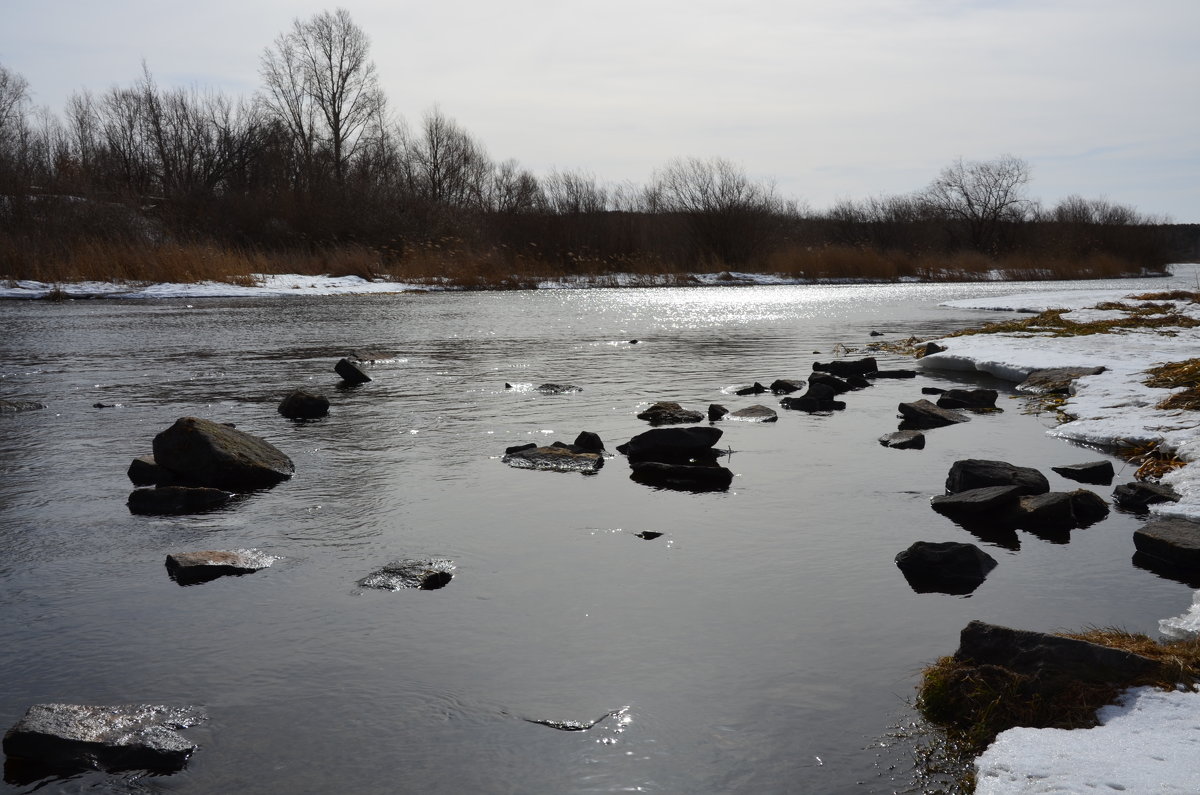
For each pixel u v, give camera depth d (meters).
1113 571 4.30
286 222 38.88
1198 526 4.66
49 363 12.16
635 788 2.61
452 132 54.03
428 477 6.04
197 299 26.38
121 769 2.74
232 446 6.00
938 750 2.78
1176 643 3.36
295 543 4.72
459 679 3.25
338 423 7.90
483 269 34.97
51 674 3.30
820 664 3.34
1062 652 3.01
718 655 3.42
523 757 2.77
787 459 6.55
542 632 3.63
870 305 24.66
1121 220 60.00
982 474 5.48
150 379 10.65
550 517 5.14
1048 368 10.16
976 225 58.78
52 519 5.16
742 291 33.12
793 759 2.74
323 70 51.28
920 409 7.85
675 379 10.55
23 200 32.00
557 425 7.78
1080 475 5.94
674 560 4.45
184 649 3.50
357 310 22.36
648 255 39.41
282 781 2.66
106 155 47.69
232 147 47.41
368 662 3.39
